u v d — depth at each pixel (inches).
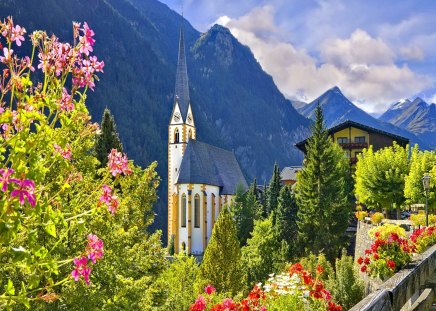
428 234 511.8
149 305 499.5
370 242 1046.4
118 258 403.9
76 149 204.4
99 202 178.4
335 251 1627.7
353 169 2252.7
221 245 1213.7
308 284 329.7
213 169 3137.3
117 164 193.9
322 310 315.9
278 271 1507.1
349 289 832.3
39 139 147.6
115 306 350.3
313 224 1681.8
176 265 1190.9
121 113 7175.2
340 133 2367.1
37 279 146.3
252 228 2330.2
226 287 1186.0
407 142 2277.3
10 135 145.0
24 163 139.9
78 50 160.4
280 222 2142.0
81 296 307.1
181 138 3065.9
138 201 577.6
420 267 293.4
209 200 2952.8
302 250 1680.6
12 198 128.1
